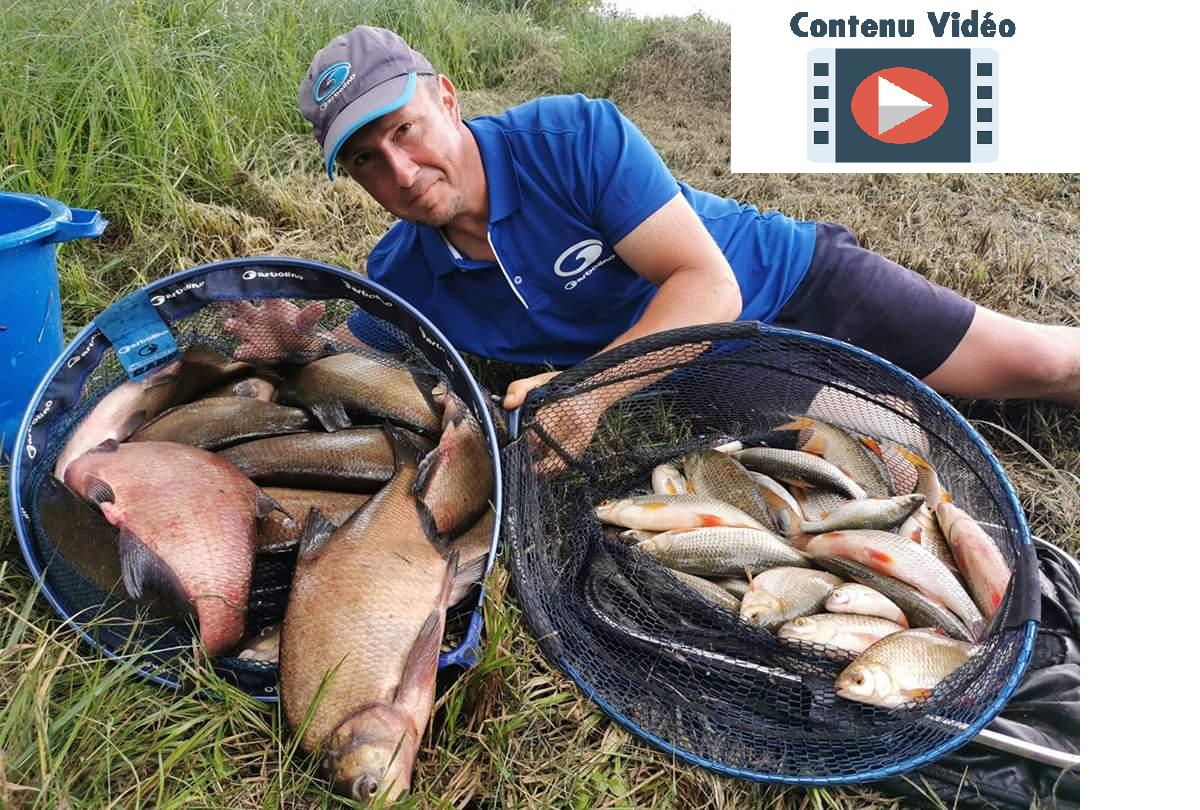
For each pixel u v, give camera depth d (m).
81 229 1.06
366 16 3.01
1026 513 1.21
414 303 1.25
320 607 0.78
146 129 1.76
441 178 1.03
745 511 1.07
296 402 1.10
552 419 1.03
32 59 1.79
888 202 2.09
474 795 0.78
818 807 0.80
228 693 0.79
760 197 2.10
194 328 1.04
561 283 1.15
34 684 0.73
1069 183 2.24
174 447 0.92
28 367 1.05
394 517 0.86
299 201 1.80
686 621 0.92
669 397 1.19
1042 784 0.80
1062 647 0.93
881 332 1.27
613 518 1.03
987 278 1.74
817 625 0.89
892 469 1.08
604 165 1.05
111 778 0.73
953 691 0.81
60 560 0.87
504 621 0.83
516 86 3.15
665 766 0.83
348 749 0.71
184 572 0.83
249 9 2.50
